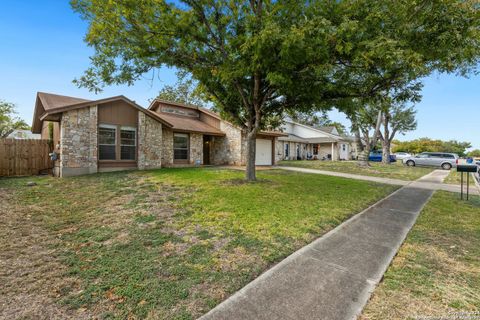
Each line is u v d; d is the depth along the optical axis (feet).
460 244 12.80
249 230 13.67
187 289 8.29
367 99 25.27
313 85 23.38
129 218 15.64
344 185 30.12
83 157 34.58
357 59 17.33
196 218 15.56
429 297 8.12
